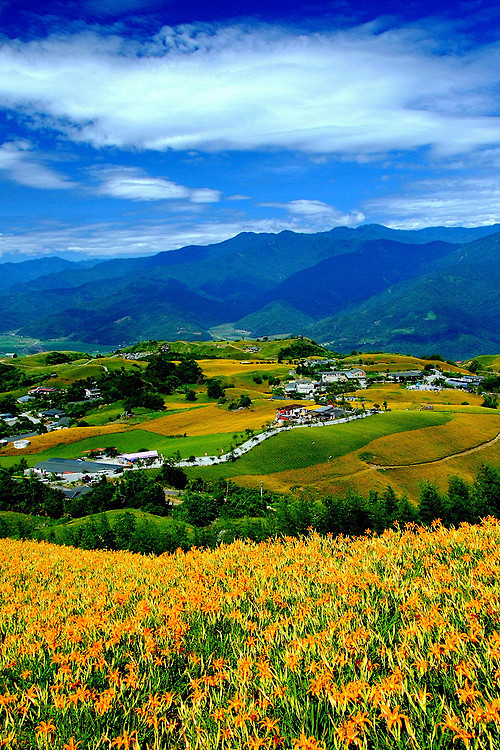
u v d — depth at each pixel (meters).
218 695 6.48
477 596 7.94
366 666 6.24
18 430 133.88
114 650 8.17
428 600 8.41
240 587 10.48
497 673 5.43
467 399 150.00
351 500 42.50
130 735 5.48
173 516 61.38
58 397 173.88
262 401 142.25
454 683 5.59
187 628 8.70
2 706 6.62
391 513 46.03
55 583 14.77
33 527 51.22
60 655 7.79
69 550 24.81
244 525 40.09
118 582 13.09
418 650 6.52
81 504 69.69
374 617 7.95
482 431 99.06
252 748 5.14
